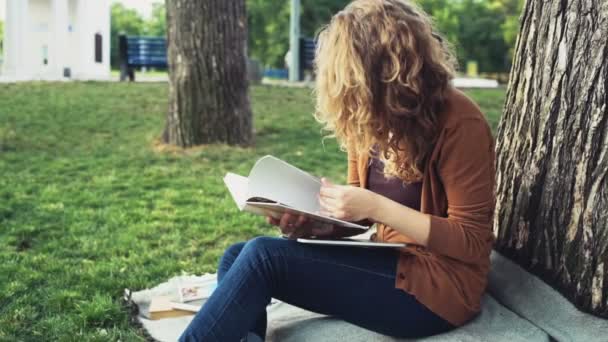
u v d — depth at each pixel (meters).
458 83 17.19
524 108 2.72
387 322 2.34
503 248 2.80
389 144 2.25
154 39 14.51
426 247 2.27
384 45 2.17
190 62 7.77
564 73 2.51
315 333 2.51
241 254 2.33
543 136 2.60
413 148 2.26
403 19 2.21
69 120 9.37
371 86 2.17
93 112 9.90
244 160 7.42
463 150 2.24
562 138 2.52
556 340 2.42
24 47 15.09
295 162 7.44
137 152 7.74
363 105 2.17
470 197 2.25
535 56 2.67
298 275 2.30
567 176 2.50
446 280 2.30
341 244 2.28
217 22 7.71
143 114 9.85
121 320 3.33
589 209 2.43
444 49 2.32
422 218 2.25
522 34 2.78
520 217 2.71
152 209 5.61
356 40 2.18
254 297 2.28
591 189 2.42
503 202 2.83
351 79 2.17
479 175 2.25
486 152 2.27
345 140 2.33
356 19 2.21
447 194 2.30
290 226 2.45
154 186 6.34
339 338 2.46
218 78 7.83
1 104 10.23
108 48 17.98
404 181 2.40
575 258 2.47
